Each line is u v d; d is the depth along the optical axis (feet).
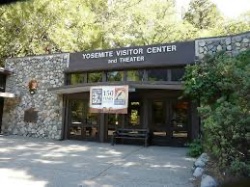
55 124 39.78
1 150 27.35
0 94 40.91
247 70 15.97
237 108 14.57
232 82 16.75
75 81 40.09
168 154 26.68
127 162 22.44
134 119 35.50
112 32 61.41
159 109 34.45
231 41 30.91
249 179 14.88
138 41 61.21
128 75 36.42
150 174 18.35
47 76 41.70
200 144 25.50
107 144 34.19
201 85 24.58
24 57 44.19
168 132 33.58
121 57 36.35
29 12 47.83
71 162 22.12
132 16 63.16
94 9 63.00
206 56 26.16
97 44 57.00
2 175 17.48
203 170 17.48
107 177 17.48
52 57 41.73
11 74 44.80
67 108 39.78
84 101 38.81
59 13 51.16
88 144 33.83
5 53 58.75
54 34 54.24
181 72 33.35
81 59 39.29
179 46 33.14
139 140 34.65
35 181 16.25
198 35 61.31
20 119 42.80
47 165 20.75
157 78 34.65
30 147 30.09
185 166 20.95
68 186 15.37
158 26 62.03
